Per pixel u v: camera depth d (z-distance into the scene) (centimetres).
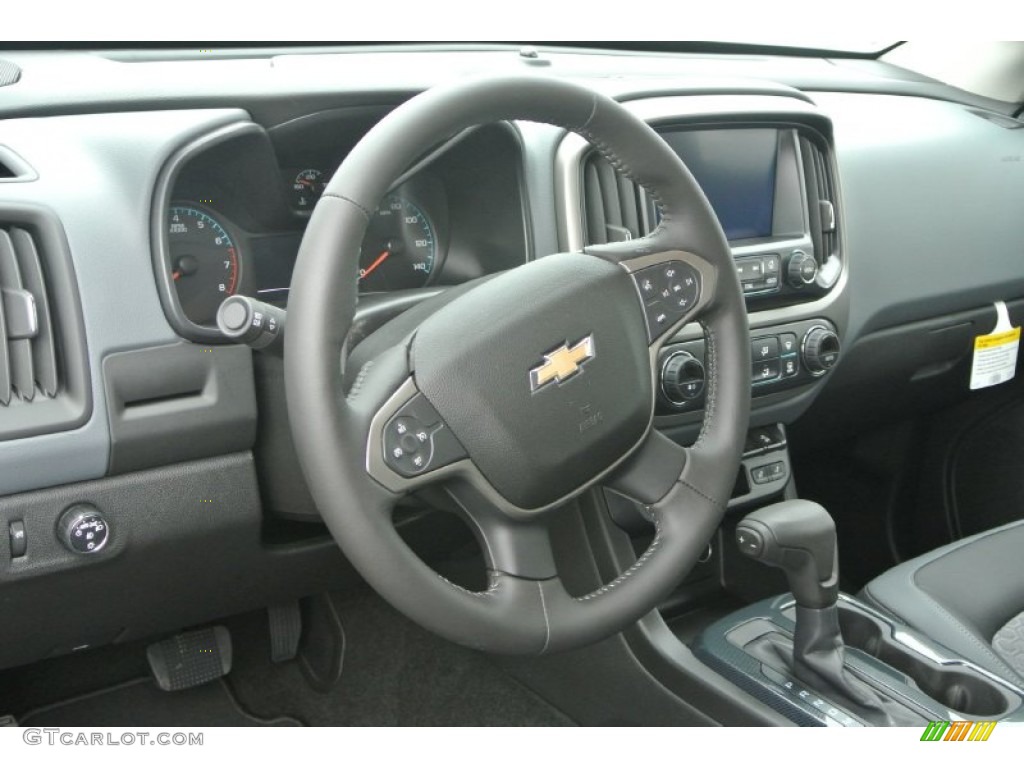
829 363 158
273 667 171
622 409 101
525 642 95
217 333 111
